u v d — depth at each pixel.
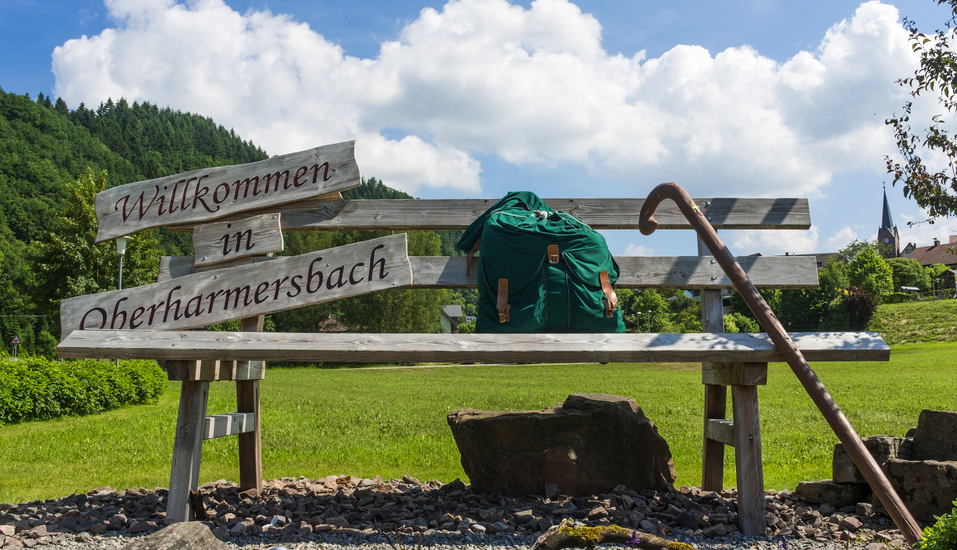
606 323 3.87
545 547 2.47
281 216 4.72
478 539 3.43
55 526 3.77
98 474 6.41
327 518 3.89
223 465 6.86
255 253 4.55
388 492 4.86
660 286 4.68
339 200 4.74
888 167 5.02
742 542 3.39
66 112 180.12
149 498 4.54
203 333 3.82
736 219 4.83
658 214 4.77
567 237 3.95
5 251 80.75
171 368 3.81
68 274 27.83
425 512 4.15
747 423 3.68
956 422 3.96
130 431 10.45
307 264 4.34
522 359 3.58
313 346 3.63
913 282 98.06
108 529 3.77
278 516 3.88
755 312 3.37
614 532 2.49
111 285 28.41
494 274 3.93
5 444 8.98
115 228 4.77
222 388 23.14
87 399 14.15
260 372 4.79
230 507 4.22
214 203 4.68
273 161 4.68
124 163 148.25
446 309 86.00
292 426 10.90
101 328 4.39
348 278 4.27
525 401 17.03
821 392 3.08
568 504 4.16
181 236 82.06
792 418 11.78
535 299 3.80
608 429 4.56
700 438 9.30
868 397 16.23
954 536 2.37
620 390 20.77
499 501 4.41
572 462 4.48
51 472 6.56
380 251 4.28
